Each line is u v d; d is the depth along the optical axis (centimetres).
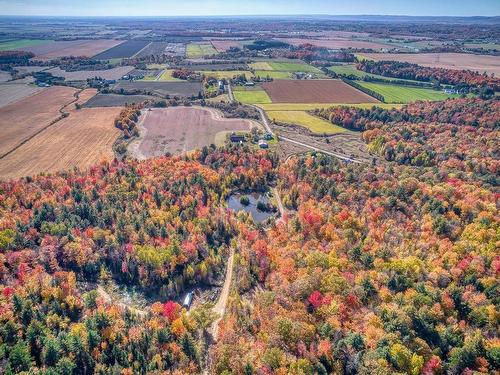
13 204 13950
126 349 8750
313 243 11988
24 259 11119
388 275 10019
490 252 10456
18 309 9225
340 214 13012
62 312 9775
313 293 9438
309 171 16900
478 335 7806
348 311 8988
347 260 10744
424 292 9200
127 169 16662
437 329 8200
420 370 7350
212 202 15138
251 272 11506
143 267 11462
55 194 14512
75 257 11606
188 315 10069
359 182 15700
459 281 9769
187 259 11838
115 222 13050
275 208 15688
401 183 14762
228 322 9419
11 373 7631
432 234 11862
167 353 8612
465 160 17375
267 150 19900
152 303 10812
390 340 7825
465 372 7188
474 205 12756
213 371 8181
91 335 8525
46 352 8181
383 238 11988
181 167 16988
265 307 9462
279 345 8256
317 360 7806
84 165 18375
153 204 14050
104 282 11462
